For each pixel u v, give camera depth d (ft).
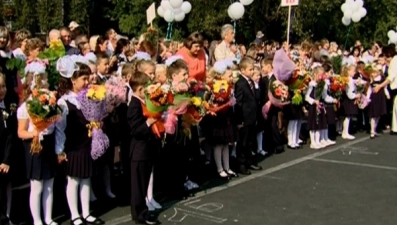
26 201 20.53
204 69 24.04
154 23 76.23
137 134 18.13
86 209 18.48
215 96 22.81
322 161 28.50
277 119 30.50
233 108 24.47
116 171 25.40
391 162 28.40
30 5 96.78
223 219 18.97
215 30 79.41
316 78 31.65
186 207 20.34
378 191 22.79
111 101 19.58
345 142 34.01
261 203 20.88
